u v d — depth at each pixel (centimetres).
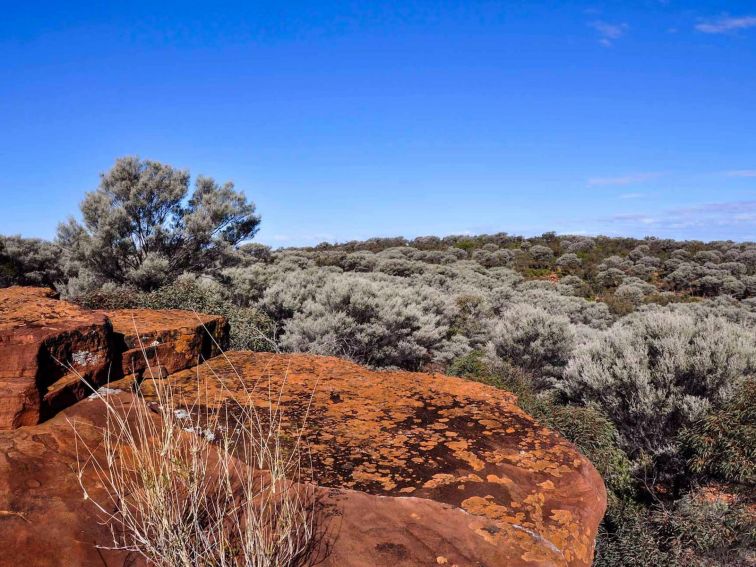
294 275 1446
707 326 858
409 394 300
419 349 1140
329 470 205
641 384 781
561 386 927
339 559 152
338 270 2667
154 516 145
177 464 165
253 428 232
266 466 199
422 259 3734
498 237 4631
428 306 1392
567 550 169
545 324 1162
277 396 280
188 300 830
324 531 164
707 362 767
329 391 295
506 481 206
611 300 2398
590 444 668
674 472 725
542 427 263
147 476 156
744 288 2809
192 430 214
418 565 152
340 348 1026
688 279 3094
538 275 3384
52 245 2209
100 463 183
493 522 175
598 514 198
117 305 752
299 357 366
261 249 2177
